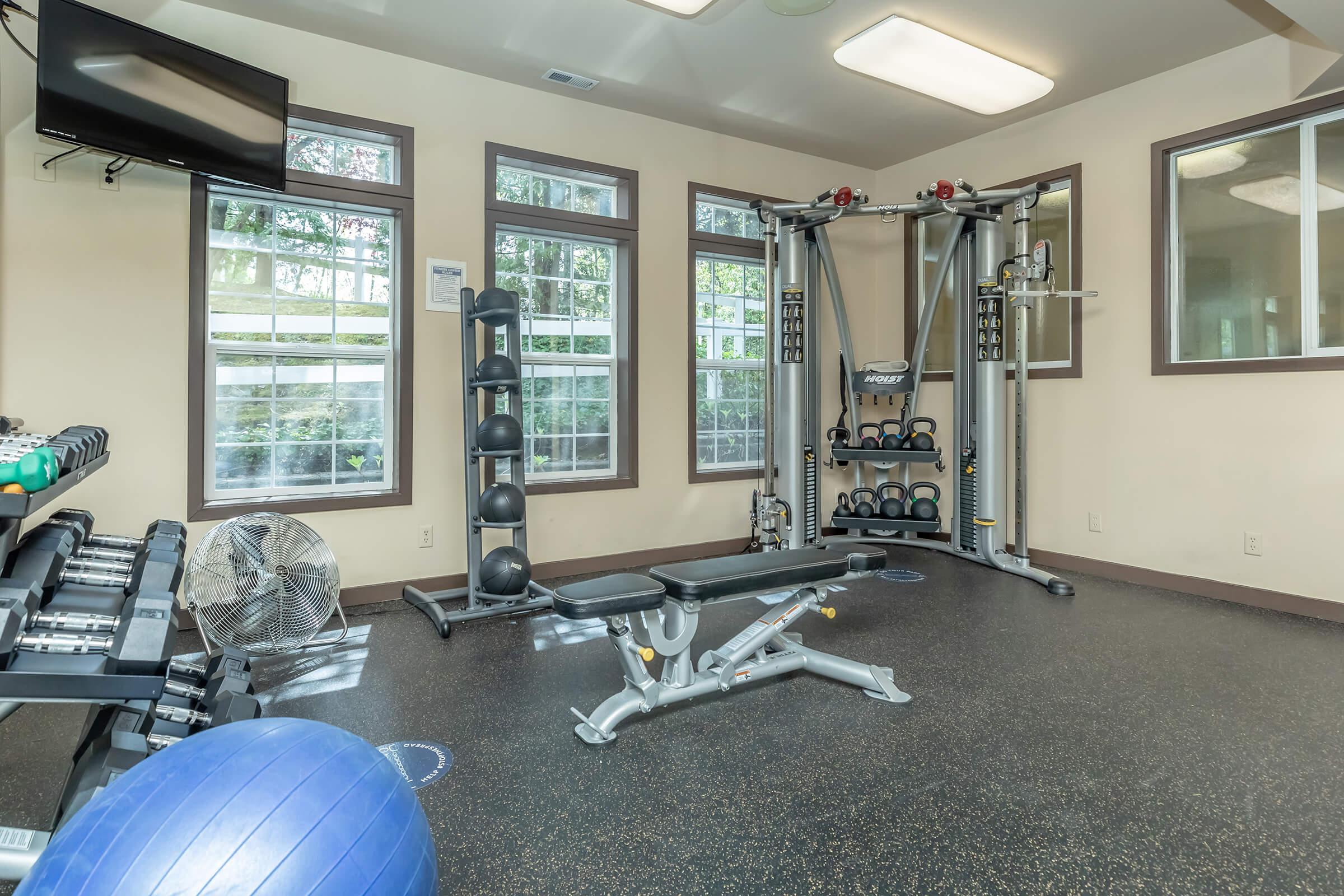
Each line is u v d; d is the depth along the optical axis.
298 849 0.97
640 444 4.65
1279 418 3.63
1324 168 3.51
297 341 3.72
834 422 5.54
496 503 3.46
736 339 5.29
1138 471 4.18
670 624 2.45
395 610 3.68
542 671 2.84
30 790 1.90
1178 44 3.71
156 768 1.04
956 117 4.66
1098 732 2.26
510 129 4.14
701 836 1.70
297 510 3.59
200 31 3.34
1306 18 2.79
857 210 4.39
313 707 2.48
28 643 1.49
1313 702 2.48
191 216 3.34
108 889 0.91
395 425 3.91
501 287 4.29
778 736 2.24
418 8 3.36
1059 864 1.59
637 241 4.59
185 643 3.18
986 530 4.50
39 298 3.06
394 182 3.88
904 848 1.65
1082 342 4.42
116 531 3.21
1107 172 4.28
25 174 3.03
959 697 2.54
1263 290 3.73
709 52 3.79
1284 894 1.49
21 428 3.02
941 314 5.38
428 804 1.85
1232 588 3.79
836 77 4.09
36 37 2.89
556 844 1.67
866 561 2.71
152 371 3.28
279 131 3.38
